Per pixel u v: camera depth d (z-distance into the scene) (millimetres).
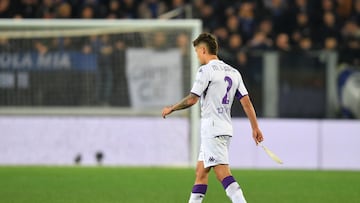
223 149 26672
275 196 39344
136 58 57844
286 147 58406
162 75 57906
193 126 56125
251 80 58750
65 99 57375
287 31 68688
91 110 57500
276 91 58812
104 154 57031
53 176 48406
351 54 59188
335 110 59219
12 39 57281
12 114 57031
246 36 66875
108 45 57844
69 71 57531
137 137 57250
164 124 57344
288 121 58375
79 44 57688
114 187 42656
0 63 57094
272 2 69812
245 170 55250
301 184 45562
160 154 57250
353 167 58594
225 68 27062
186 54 58000
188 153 57250
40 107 57250
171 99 57969
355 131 58656
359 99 59094
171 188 42438
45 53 57438
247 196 39250
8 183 44219
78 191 40562
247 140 58188
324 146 58625
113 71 57750
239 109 59094
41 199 36906
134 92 57844
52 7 68250
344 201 37406
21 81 57219
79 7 68688
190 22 56812
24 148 56844
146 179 47188
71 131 57062
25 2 68125
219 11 69500
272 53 58781
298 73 58969
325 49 62000
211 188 42000
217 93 26672
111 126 57219
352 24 69125
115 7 68875
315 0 70000
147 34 57875
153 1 70250
